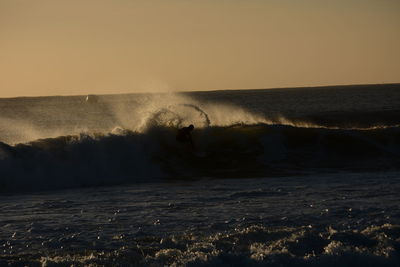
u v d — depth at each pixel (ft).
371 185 119.44
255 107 644.27
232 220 87.10
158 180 139.13
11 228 83.97
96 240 76.13
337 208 93.81
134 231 81.05
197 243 70.13
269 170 148.25
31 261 64.03
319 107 609.01
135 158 150.61
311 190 114.32
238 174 144.77
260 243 69.77
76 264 62.90
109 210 97.45
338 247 65.87
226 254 63.77
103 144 150.10
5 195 120.67
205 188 123.44
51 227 84.23
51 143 147.13
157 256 65.00
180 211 95.25
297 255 66.28
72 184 134.51
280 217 88.33
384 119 393.70
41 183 133.28
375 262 63.62
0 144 139.85
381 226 76.02
